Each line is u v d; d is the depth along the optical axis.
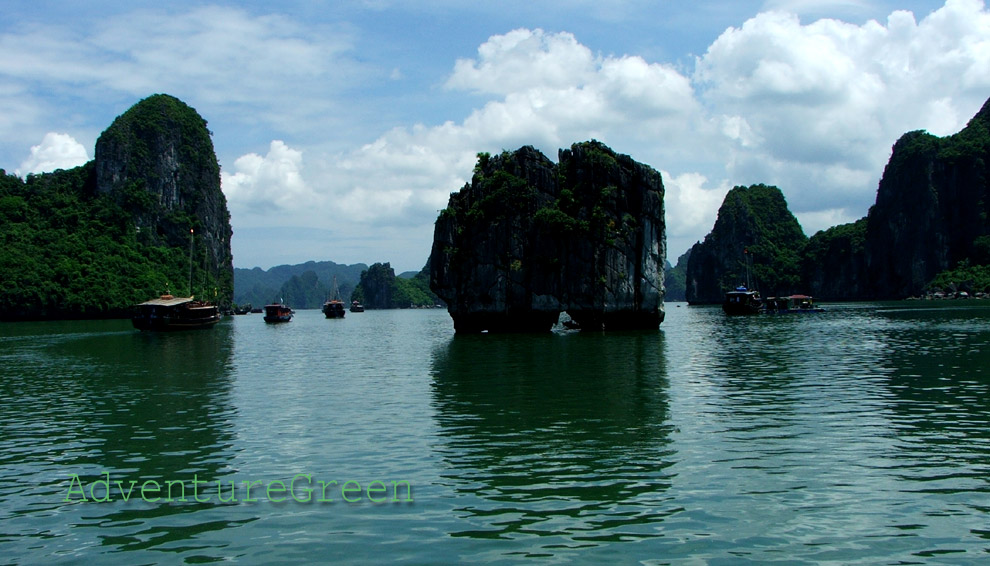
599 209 76.25
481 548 13.92
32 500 17.33
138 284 170.38
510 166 80.81
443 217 81.19
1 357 54.88
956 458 19.31
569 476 18.28
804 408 26.64
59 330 101.25
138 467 19.98
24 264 155.25
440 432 23.58
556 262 76.81
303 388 34.81
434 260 81.38
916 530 14.44
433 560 13.43
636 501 16.33
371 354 55.38
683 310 188.38
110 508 16.67
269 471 19.33
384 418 26.20
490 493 17.11
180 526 15.45
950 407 26.30
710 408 27.00
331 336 86.00
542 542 14.14
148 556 13.91
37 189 195.62
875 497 16.33
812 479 17.69
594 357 47.38
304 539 14.59
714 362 43.06
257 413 27.75
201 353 58.22
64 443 23.05
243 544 14.41
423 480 18.25
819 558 13.27
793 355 46.66
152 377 40.38
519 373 39.09
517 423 24.77
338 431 24.02
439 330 100.56
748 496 16.52
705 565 13.03
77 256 169.38
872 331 69.44
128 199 196.88
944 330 68.56
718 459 19.59
